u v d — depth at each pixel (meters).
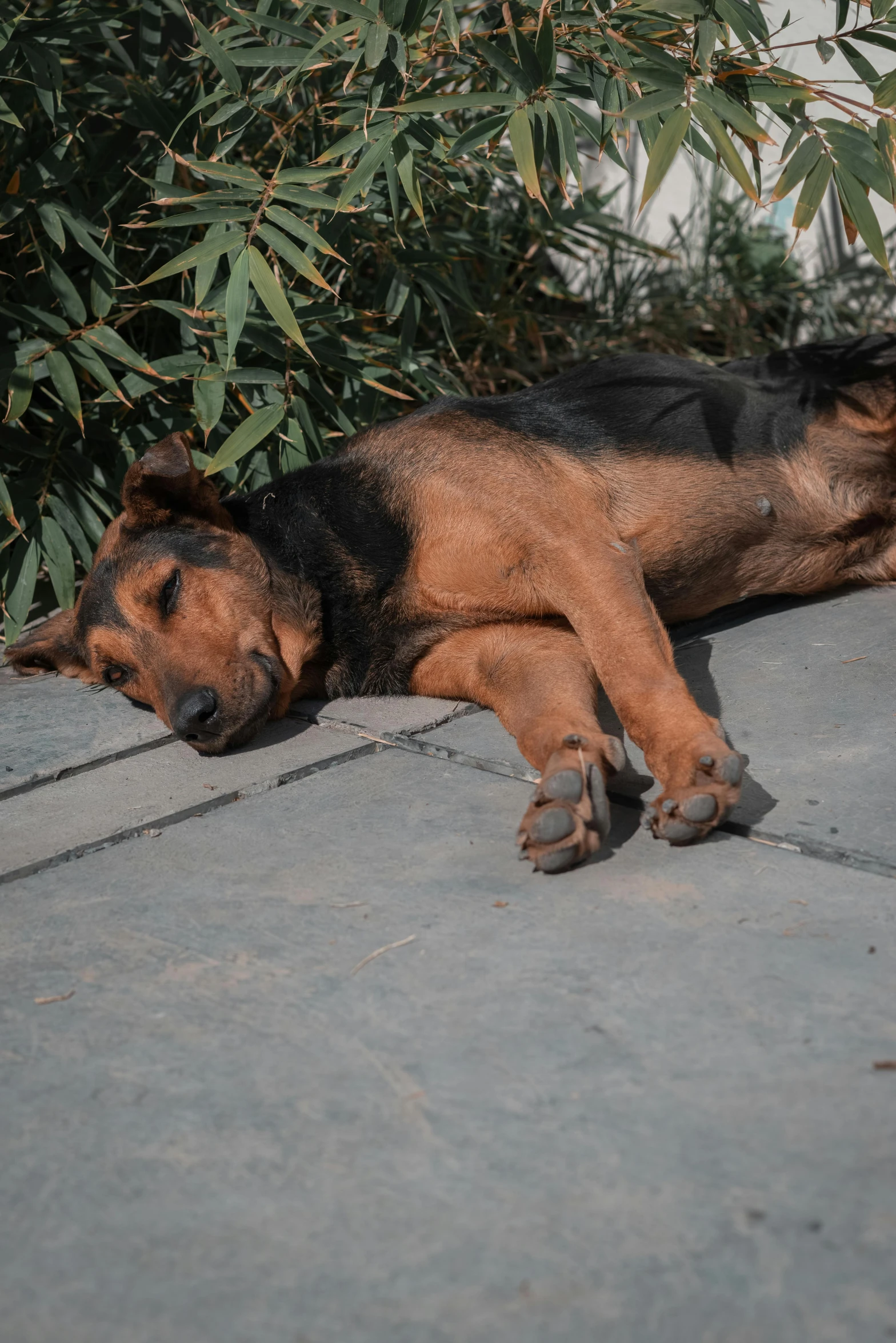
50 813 2.87
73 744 3.30
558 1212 1.52
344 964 2.11
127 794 2.95
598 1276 1.42
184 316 4.49
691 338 6.55
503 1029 1.89
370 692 3.41
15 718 3.54
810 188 3.15
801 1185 1.52
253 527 3.38
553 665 2.95
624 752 2.54
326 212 4.67
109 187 4.75
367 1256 1.48
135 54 6.01
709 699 3.15
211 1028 1.96
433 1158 1.63
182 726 3.03
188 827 2.74
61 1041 1.96
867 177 3.10
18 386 4.11
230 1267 1.48
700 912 2.17
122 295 4.95
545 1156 1.62
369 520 3.29
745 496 3.60
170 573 3.14
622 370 3.76
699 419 3.63
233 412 4.76
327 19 4.87
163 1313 1.42
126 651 3.22
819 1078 1.71
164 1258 1.50
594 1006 1.92
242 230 4.09
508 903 2.26
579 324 6.39
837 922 2.10
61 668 3.74
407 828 2.62
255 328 4.30
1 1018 2.04
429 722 3.18
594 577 2.99
